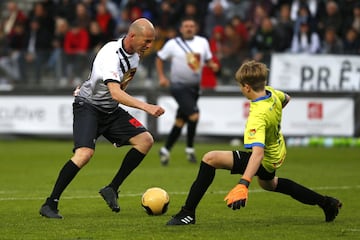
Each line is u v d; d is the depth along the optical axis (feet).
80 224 70.54
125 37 73.77
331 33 183.83
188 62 134.51
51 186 103.81
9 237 63.36
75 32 199.52
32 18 214.28
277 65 181.68
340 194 94.84
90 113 75.72
